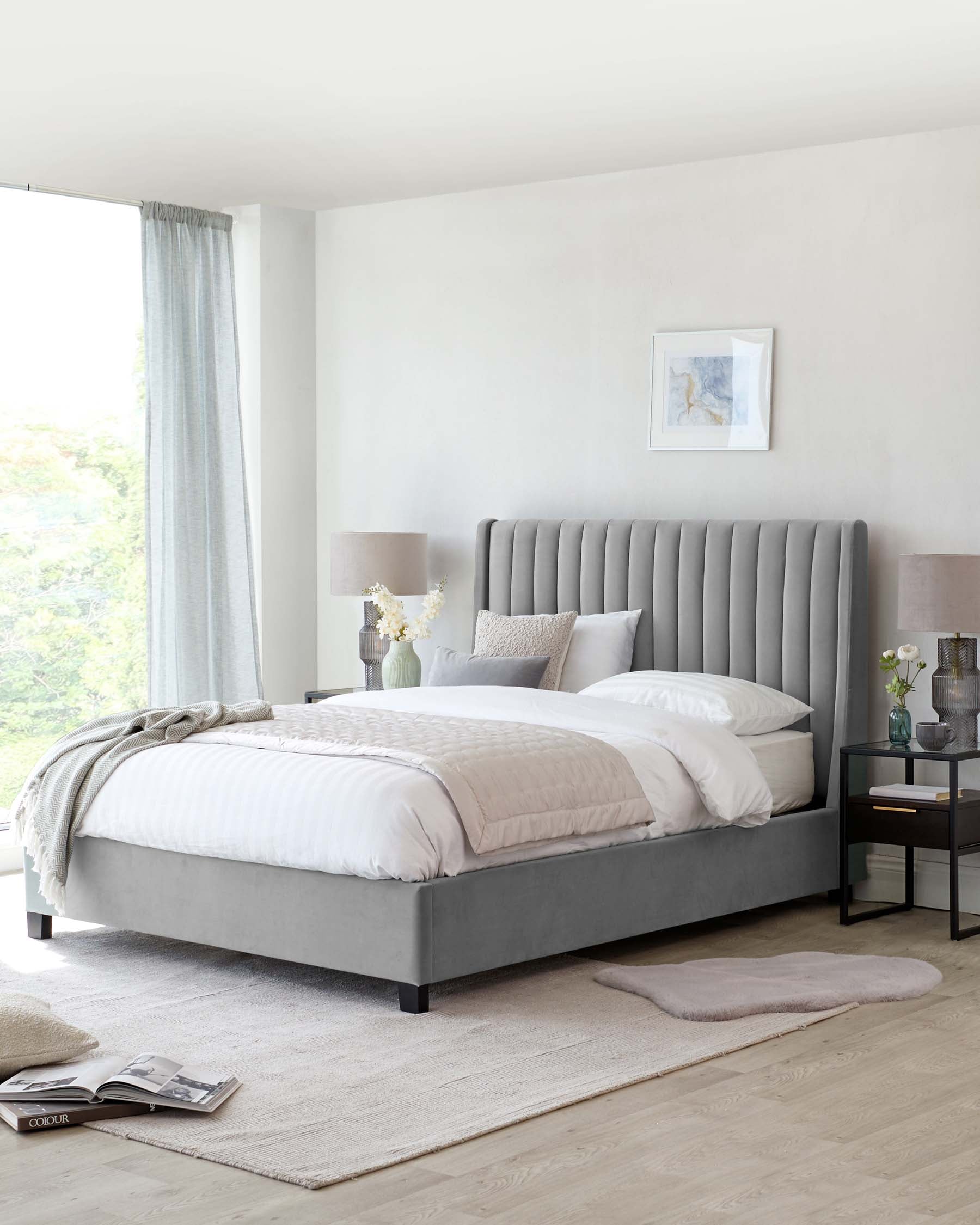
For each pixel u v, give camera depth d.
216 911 4.46
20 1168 3.05
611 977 4.43
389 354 7.03
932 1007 4.23
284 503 7.21
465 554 6.82
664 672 5.70
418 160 6.11
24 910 5.50
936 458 5.52
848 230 5.70
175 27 4.55
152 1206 2.85
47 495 7.89
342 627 7.29
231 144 5.86
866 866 5.70
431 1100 3.41
